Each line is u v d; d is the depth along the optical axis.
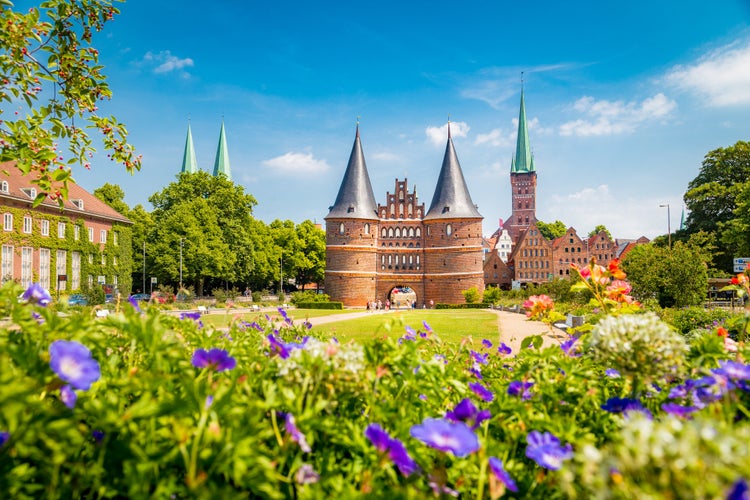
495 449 2.29
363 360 2.60
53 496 1.76
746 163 53.34
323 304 61.50
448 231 68.12
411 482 2.05
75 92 6.45
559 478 1.87
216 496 1.57
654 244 58.44
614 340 2.71
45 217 49.34
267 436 2.07
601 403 3.11
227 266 59.06
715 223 51.78
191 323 3.49
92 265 55.59
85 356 1.84
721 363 2.62
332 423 2.19
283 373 2.47
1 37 5.72
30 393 1.69
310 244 87.00
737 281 5.07
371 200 68.38
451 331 20.39
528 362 3.60
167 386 2.25
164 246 56.75
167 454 1.79
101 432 2.21
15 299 2.46
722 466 1.39
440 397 2.95
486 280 95.62
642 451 1.41
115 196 69.56
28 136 5.64
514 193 130.88
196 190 62.88
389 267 70.12
